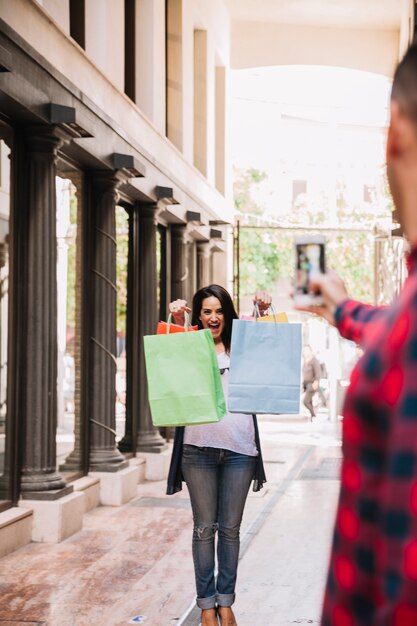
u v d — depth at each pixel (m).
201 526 5.14
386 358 0.95
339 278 1.44
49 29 8.63
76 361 10.59
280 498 11.13
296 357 4.50
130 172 11.13
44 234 8.70
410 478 0.88
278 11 23.97
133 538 8.68
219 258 23.08
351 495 1.00
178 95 16.06
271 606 6.05
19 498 8.51
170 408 4.70
